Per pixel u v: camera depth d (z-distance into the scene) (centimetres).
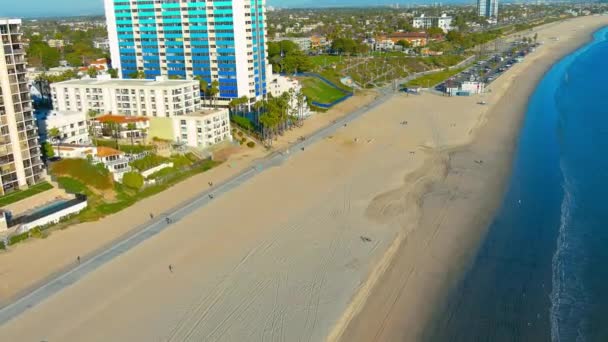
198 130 15612
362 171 13875
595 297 7944
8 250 9462
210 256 9244
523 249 9488
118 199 11819
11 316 7569
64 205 10975
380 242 9769
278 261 9044
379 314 7625
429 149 15862
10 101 11338
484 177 13275
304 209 11306
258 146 16288
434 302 7925
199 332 7162
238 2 19738
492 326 7338
